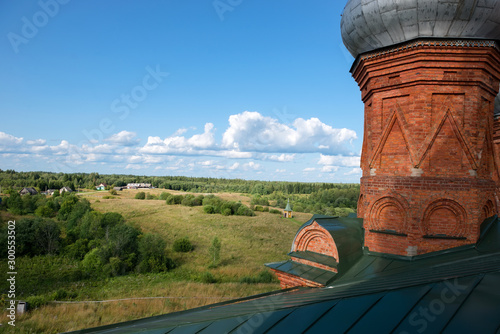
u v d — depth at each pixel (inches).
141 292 1095.0
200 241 2047.2
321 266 351.9
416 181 315.0
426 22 297.4
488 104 335.0
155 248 1475.1
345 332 154.3
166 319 247.0
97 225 1811.0
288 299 244.4
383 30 322.3
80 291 1097.4
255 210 3440.0
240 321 185.8
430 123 316.8
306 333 161.2
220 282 1258.6
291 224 2768.2
